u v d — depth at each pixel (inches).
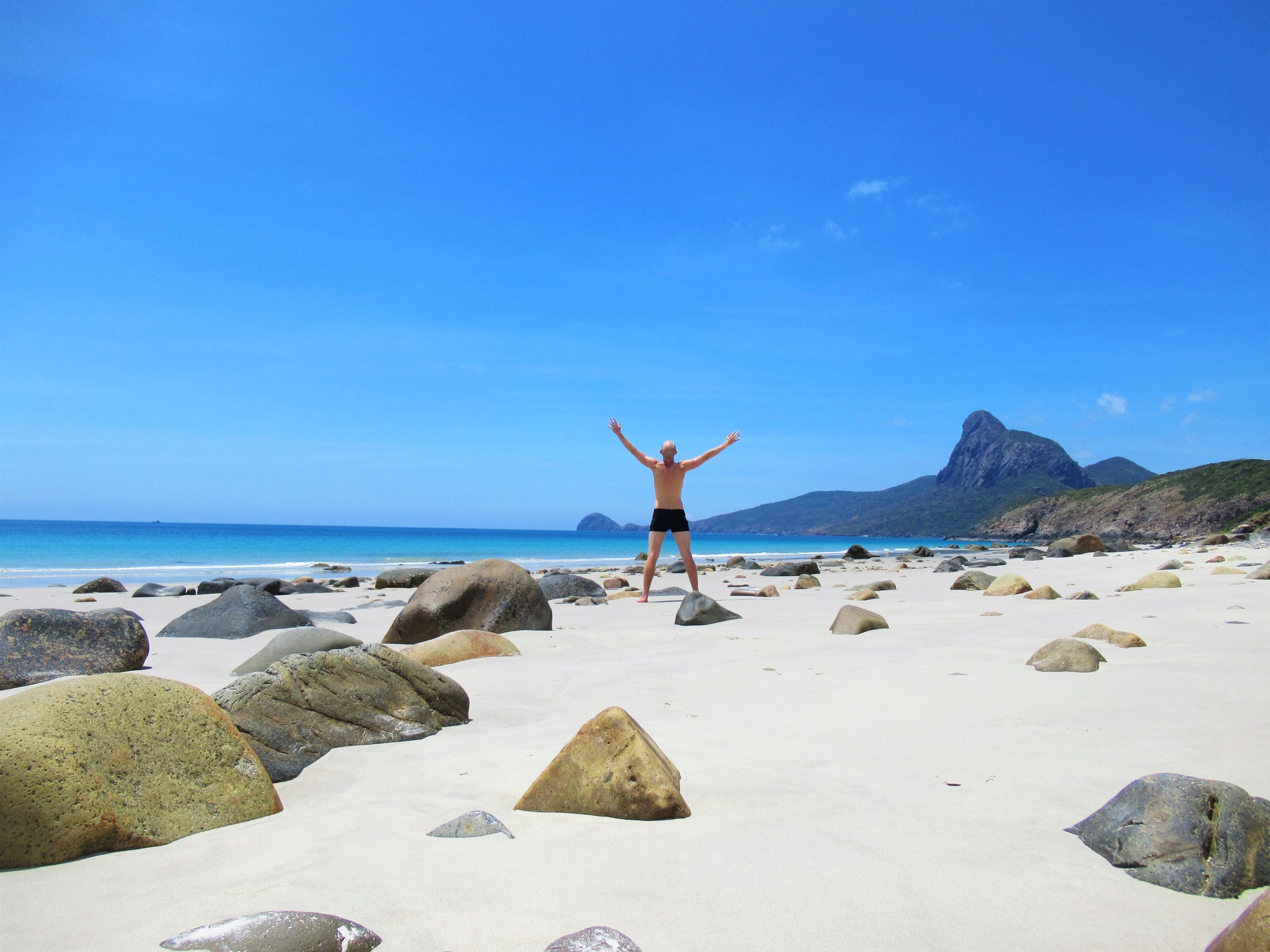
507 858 81.9
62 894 75.1
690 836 87.2
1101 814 86.0
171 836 91.0
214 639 280.7
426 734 138.6
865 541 6363.2
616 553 1566.2
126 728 96.7
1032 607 309.7
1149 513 3447.3
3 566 914.7
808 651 219.5
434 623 272.8
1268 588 334.3
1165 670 166.6
